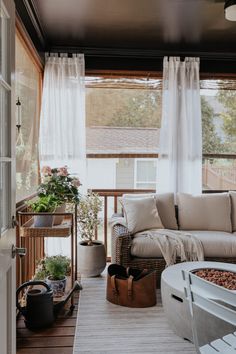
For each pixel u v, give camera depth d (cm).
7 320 163
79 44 424
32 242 357
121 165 465
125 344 243
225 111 470
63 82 423
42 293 263
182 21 351
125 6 316
